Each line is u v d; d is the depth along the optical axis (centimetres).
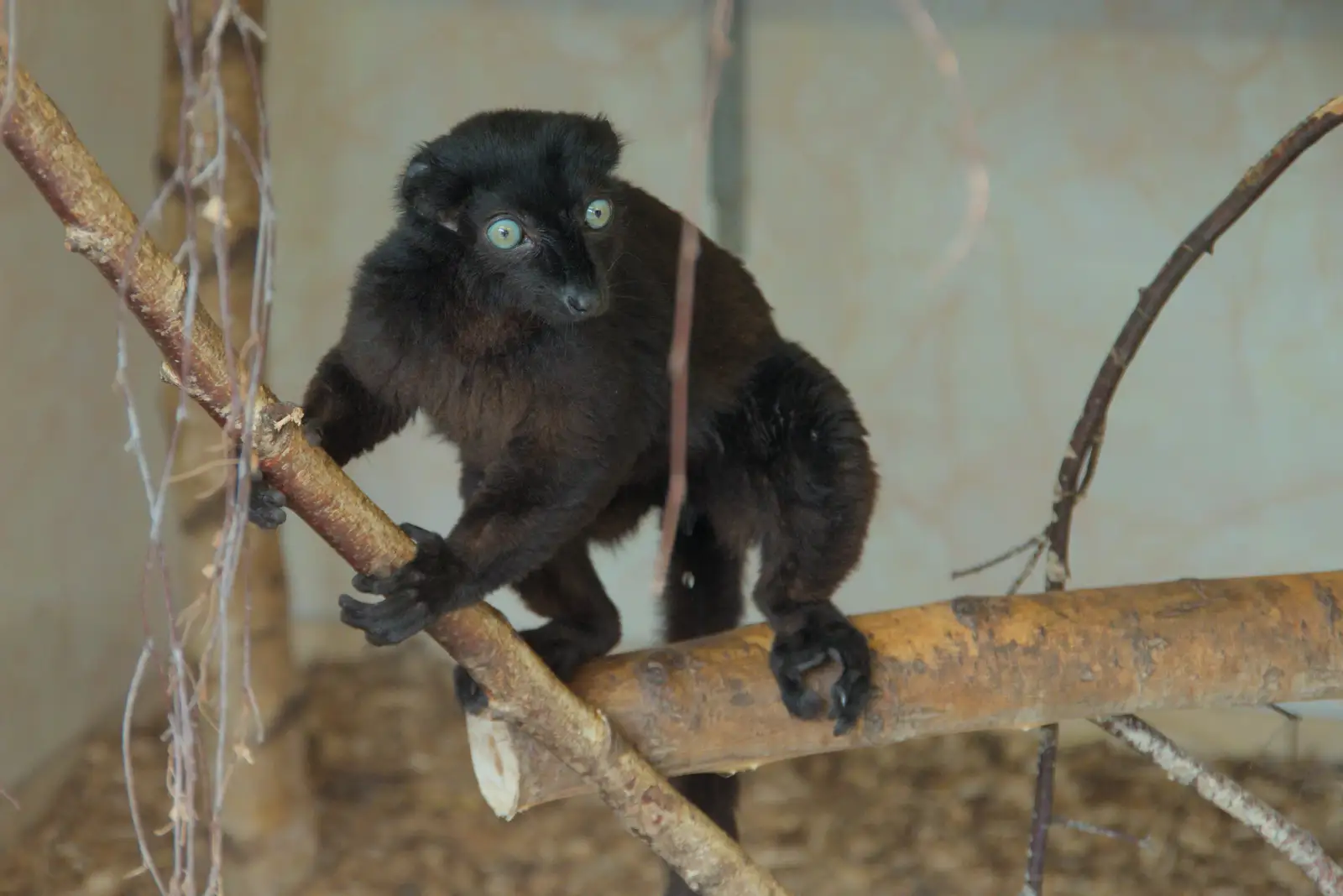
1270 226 640
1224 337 654
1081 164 652
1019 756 662
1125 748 666
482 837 595
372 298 333
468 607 268
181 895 205
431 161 330
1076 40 642
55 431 607
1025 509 688
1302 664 335
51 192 194
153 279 204
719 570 416
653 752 314
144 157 668
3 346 561
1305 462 654
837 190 671
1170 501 672
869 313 682
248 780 533
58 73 587
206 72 178
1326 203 632
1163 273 349
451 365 337
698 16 665
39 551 594
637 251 365
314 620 755
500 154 325
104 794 604
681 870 309
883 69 659
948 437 688
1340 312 638
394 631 256
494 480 321
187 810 202
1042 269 665
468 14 679
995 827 604
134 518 682
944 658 325
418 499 737
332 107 690
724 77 659
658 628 430
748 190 675
